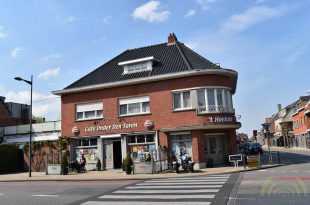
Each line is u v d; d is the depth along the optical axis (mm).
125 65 27578
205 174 19406
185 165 21109
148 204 10172
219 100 24453
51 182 19984
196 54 27750
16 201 12320
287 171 18281
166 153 24219
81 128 27656
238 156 21891
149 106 25578
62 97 28875
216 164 24625
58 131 34281
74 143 28062
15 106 43188
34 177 23047
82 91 28016
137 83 26000
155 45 30359
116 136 26203
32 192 14867
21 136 35375
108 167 26562
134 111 26062
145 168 21531
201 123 23578
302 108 53844
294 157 32594
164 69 25984
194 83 24172
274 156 35469
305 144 54031
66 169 24266
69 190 14867
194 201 10227
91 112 27688
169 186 14312
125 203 10609
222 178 16500
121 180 19062
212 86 24125
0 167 28891
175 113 24469
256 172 18906
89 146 27438
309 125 50938
